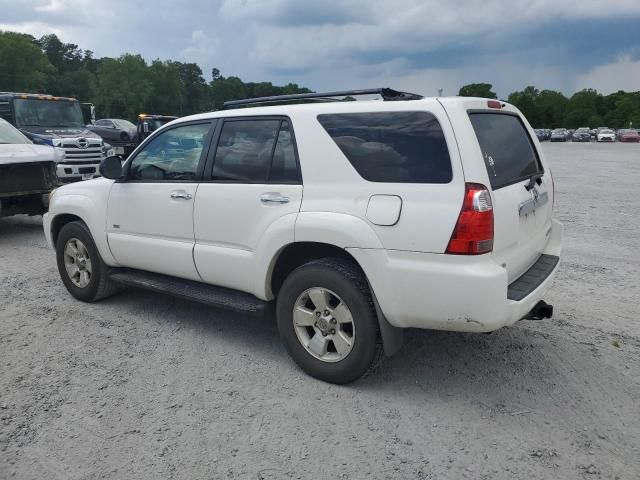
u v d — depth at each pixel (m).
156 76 114.31
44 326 4.82
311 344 3.78
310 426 3.27
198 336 4.60
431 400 3.55
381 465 2.91
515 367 3.98
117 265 5.09
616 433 3.17
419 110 3.37
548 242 4.40
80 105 14.99
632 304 5.31
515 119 4.20
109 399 3.58
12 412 3.42
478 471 2.86
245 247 4.02
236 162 4.11
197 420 3.33
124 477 2.83
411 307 3.31
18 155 8.52
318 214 3.57
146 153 4.74
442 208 3.17
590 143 62.94
